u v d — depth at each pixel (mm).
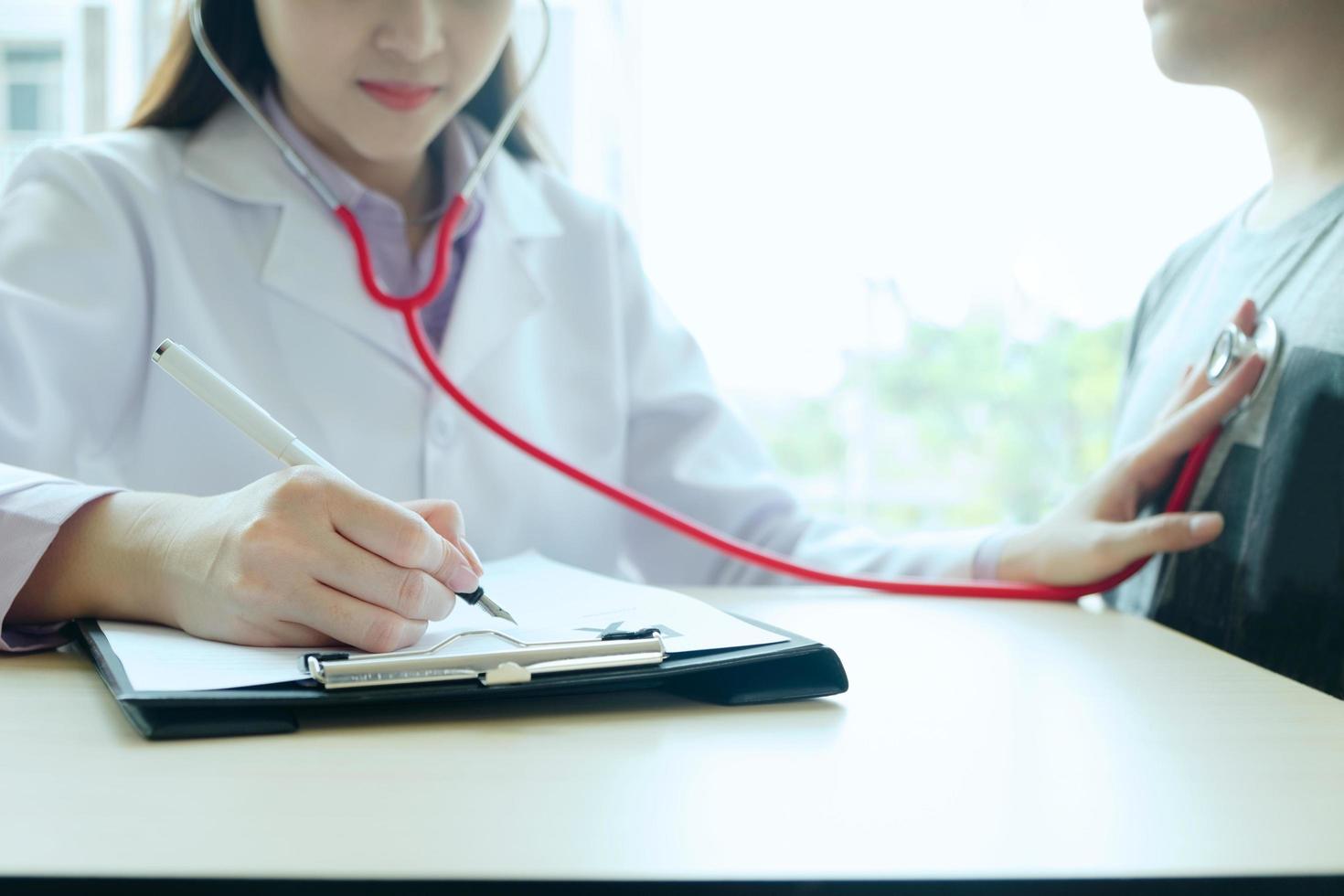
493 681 512
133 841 361
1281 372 831
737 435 1219
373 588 573
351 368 1023
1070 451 2439
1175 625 899
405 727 507
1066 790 437
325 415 1012
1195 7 850
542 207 1188
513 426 1090
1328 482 754
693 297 2221
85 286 958
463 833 376
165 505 661
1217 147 2262
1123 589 998
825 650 569
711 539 947
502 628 625
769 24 2234
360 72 958
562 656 535
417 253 1128
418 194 1140
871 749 488
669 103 2104
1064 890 353
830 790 432
